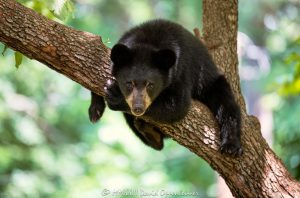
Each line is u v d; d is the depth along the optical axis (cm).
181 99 786
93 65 760
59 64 754
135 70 785
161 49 784
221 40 927
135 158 1997
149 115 789
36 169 1955
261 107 2117
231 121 817
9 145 1955
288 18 2805
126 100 789
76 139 2228
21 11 741
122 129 2011
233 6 931
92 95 851
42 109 2148
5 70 1973
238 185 810
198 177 2142
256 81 2505
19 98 2086
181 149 2161
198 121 793
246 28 2838
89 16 2523
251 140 820
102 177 1838
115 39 2641
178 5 2781
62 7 815
